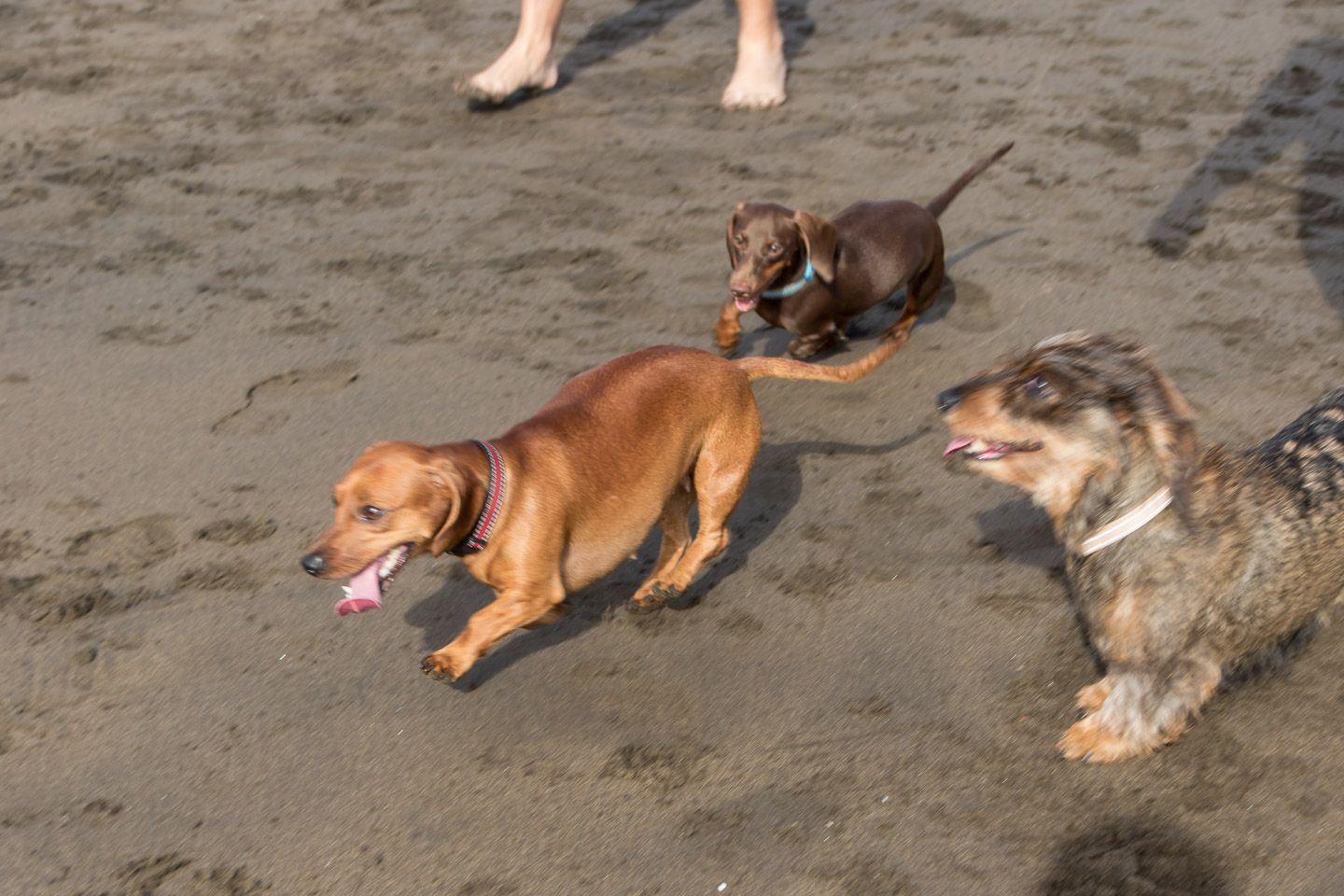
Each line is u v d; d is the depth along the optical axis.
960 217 7.59
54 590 4.68
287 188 8.24
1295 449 3.85
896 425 5.60
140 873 3.55
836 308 5.88
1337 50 9.88
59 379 6.08
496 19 11.42
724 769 3.84
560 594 3.89
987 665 4.20
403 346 6.33
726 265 7.10
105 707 4.13
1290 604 3.76
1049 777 3.76
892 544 4.81
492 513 3.70
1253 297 6.56
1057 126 8.84
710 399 4.26
